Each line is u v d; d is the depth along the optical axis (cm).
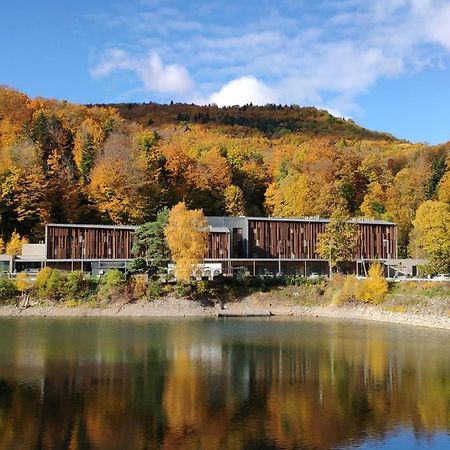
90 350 5778
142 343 6238
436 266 9862
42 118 15188
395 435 3347
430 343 6272
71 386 4328
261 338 6638
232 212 15425
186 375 4722
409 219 14600
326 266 12100
